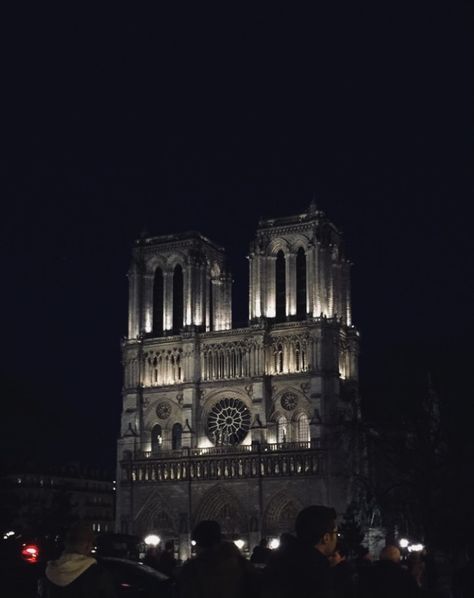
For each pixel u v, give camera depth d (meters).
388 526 135.88
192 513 159.38
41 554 40.25
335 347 159.88
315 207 164.75
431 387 104.62
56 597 17.83
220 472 158.75
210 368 166.12
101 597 17.84
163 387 168.62
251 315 165.12
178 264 174.75
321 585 14.61
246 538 154.50
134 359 171.62
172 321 172.12
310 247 163.00
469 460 95.00
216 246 180.25
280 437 160.00
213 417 164.75
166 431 167.38
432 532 88.12
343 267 170.38
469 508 85.12
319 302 160.38
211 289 179.50
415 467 98.12
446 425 98.62
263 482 155.50
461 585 26.84
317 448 152.75
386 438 108.56
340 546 20.83
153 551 44.22
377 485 137.50
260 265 166.00
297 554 15.08
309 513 15.66
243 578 17.06
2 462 118.62
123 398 170.75
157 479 163.12
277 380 160.88
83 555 18.27
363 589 18.56
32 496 182.38
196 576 16.94
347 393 160.50
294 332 161.25
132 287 175.25
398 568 18.78
